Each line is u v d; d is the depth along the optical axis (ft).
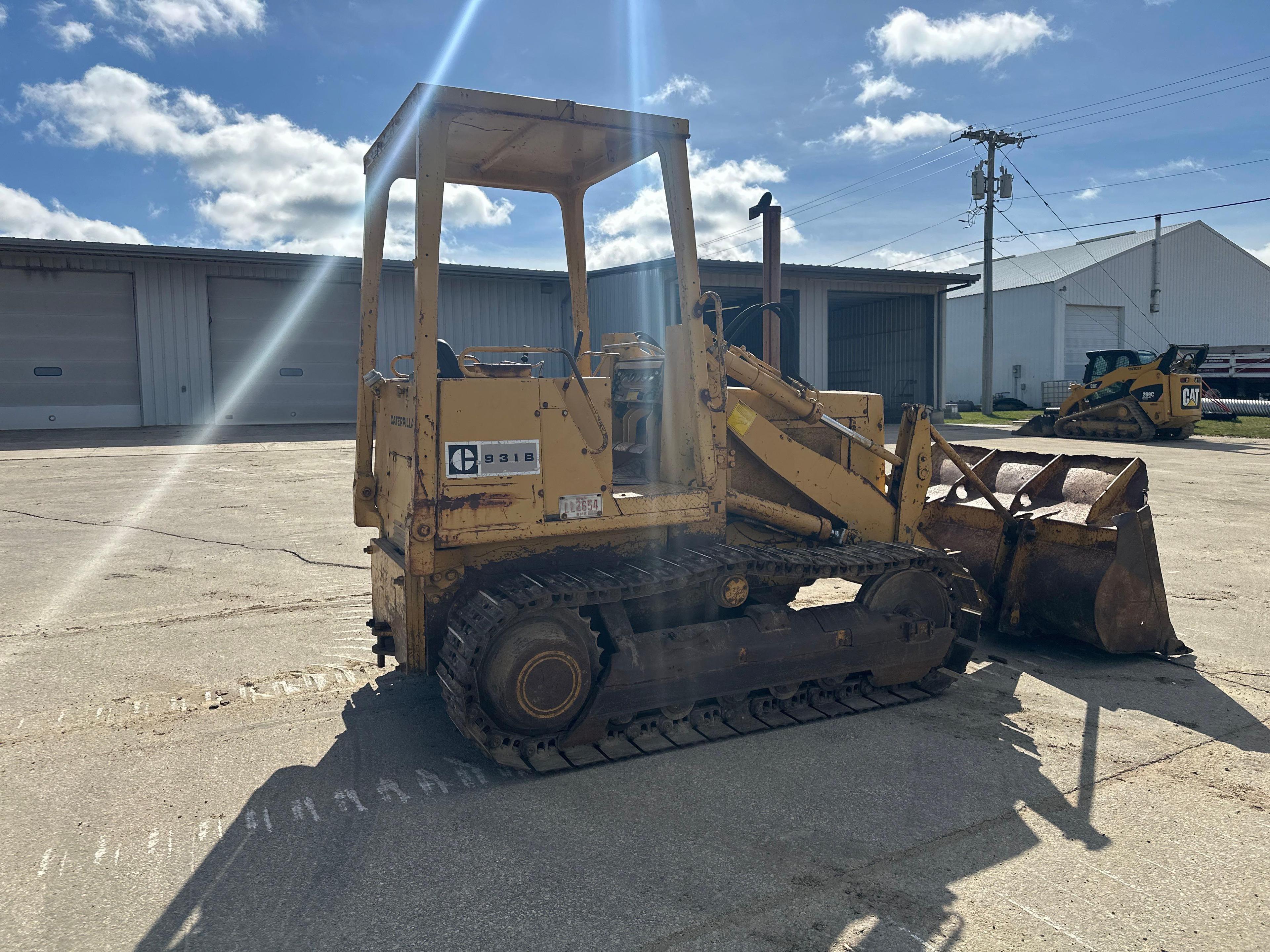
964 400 144.77
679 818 10.52
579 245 15.79
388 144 12.78
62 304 70.13
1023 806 10.82
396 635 12.87
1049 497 17.83
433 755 12.39
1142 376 64.80
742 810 10.70
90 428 71.26
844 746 12.62
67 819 10.61
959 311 145.38
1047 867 9.44
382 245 14.25
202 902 8.84
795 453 15.10
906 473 16.43
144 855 9.77
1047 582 16.75
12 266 68.59
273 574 23.02
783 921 8.47
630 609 13.04
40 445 57.47
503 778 11.63
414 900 8.86
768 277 27.81
